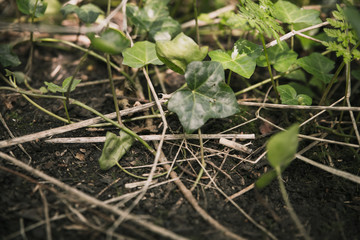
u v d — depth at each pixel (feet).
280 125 1.01
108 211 0.76
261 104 0.95
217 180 0.86
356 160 0.93
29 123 0.96
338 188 0.86
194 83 0.85
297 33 0.97
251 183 0.86
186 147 0.90
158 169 0.87
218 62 0.85
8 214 0.74
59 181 0.78
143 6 1.16
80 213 0.75
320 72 1.02
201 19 1.22
